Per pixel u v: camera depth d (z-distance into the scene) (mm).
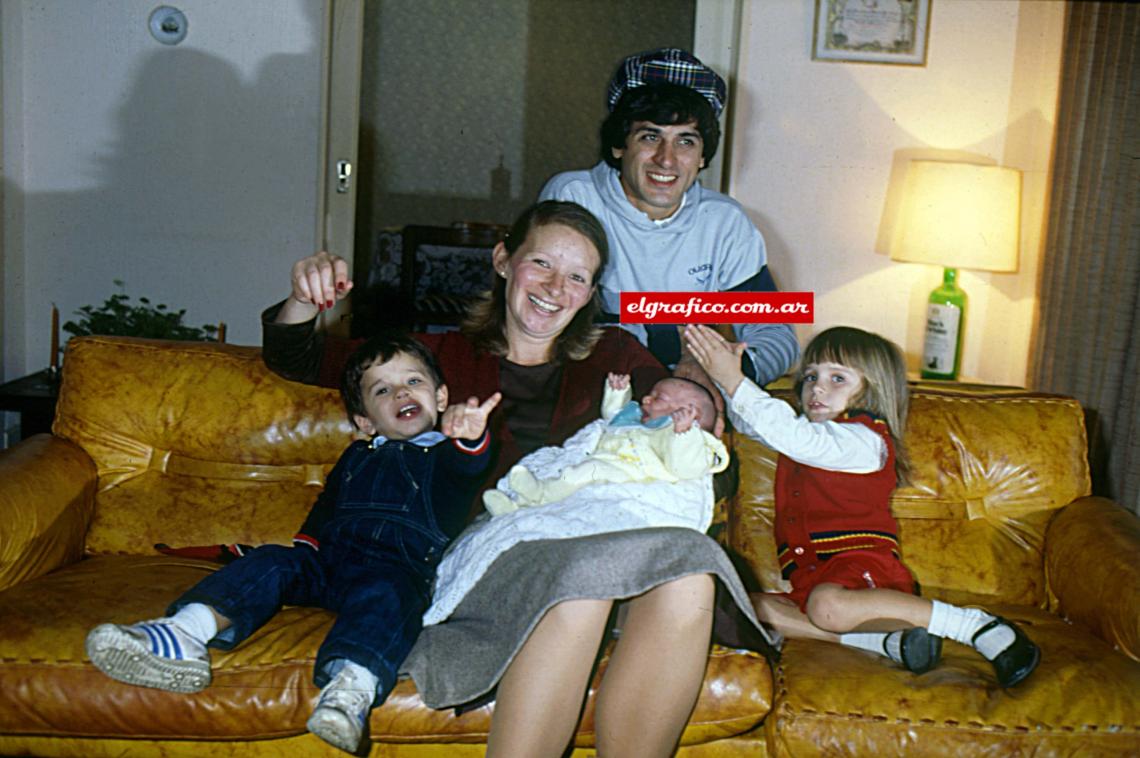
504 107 6363
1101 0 3406
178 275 3713
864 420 2070
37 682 1683
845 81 3773
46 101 3566
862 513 2041
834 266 3881
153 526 2191
